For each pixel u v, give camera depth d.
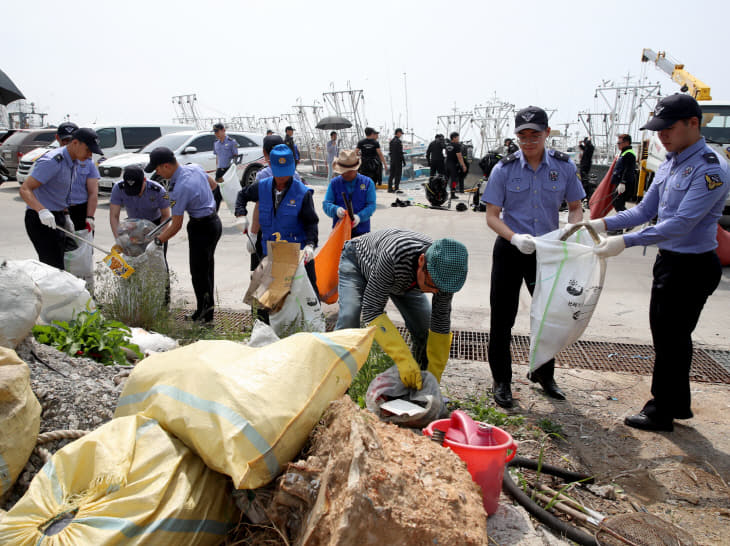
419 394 3.17
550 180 3.84
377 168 15.55
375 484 1.75
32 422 2.35
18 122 31.50
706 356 4.81
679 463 3.17
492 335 3.92
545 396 4.05
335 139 20.17
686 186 3.22
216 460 1.98
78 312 3.92
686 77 12.56
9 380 2.27
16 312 2.92
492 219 3.87
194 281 5.34
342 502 1.73
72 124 5.74
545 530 2.50
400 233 3.31
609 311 6.13
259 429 2.01
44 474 1.98
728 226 8.85
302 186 4.98
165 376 2.26
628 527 2.46
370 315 3.23
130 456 1.97
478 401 3.89
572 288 3.52
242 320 5.50
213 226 5.27
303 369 2.25
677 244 3.35
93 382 2.92
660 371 3.50
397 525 1.71
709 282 3.36
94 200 5.50
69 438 2.49
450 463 2.08
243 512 2.08
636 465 3.16
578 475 2.96
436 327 3.45
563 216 11.92
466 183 19.92
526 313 6.04
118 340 3.73
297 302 4.52
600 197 10.77
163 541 1.84
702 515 2.73
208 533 1.99
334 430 2.03
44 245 5.18
